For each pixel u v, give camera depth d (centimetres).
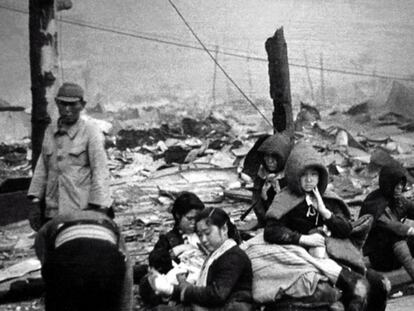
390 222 800
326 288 627
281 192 670
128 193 1085
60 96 659
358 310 627
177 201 707
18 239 954
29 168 1083
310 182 655
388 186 805
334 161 1268
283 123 1001
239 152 1223
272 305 633
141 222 988
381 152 1292
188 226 700
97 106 1182
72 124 670
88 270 529
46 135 676
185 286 619
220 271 614
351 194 1168
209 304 611
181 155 1201
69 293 531
